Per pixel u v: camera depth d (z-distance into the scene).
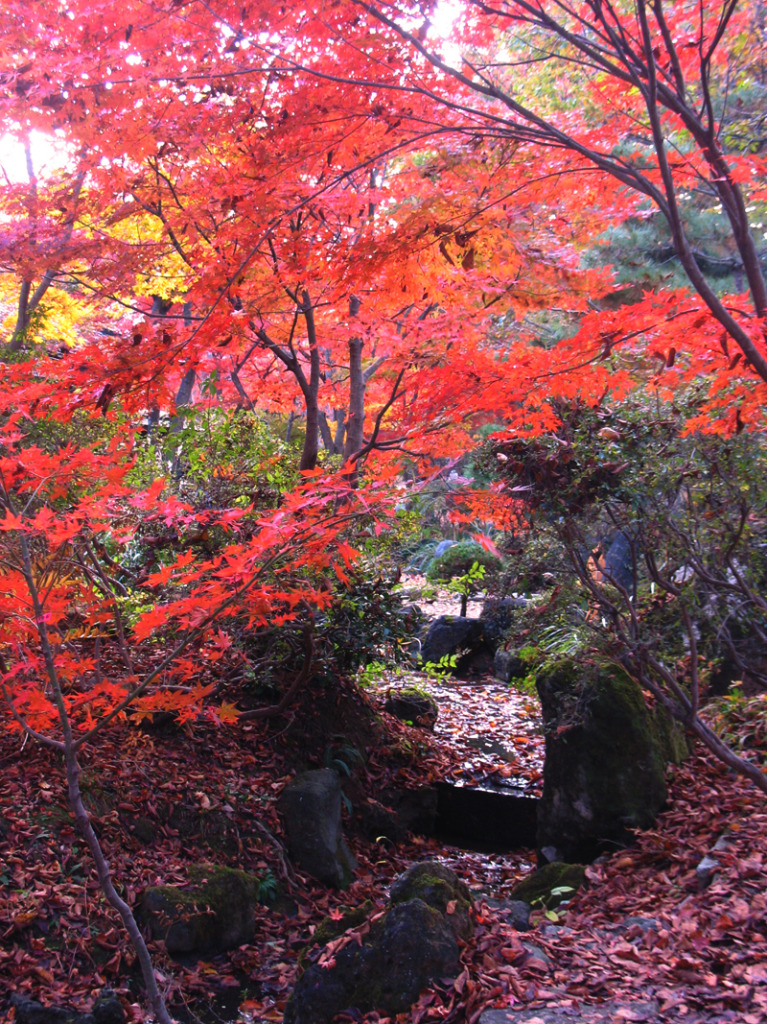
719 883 3.81
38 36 3.27
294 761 6.14
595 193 4.54
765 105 5.68
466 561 13.65
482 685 10.75
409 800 6.77
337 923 3.61
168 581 2.62
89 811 4.54
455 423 4.70
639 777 5.21
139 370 3.35
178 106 3.59
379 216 4.49
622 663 5.07
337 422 11.59
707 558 4.97
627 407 4.88
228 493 5.33
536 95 5.89
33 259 5.26
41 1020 3.28
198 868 4.50
